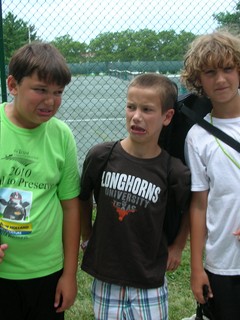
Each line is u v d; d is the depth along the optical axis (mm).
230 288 1969
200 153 1981
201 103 2094
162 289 1996
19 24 4805
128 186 1928
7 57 4582
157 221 1933
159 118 1937
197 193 2004
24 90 1781
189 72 2059
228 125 1984
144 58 6387
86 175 2008
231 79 1947
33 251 1882
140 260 1921
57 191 2006
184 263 3666
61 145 1944
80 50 6258
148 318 1937
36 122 1826
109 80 6855
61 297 1999
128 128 1948
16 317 1968
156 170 1935
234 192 1917
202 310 2125
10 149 1832
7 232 1830
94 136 7789
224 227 1939
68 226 2031
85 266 2033
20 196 1828
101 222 1972
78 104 8320
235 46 1947
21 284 1915
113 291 1964
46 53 1797
